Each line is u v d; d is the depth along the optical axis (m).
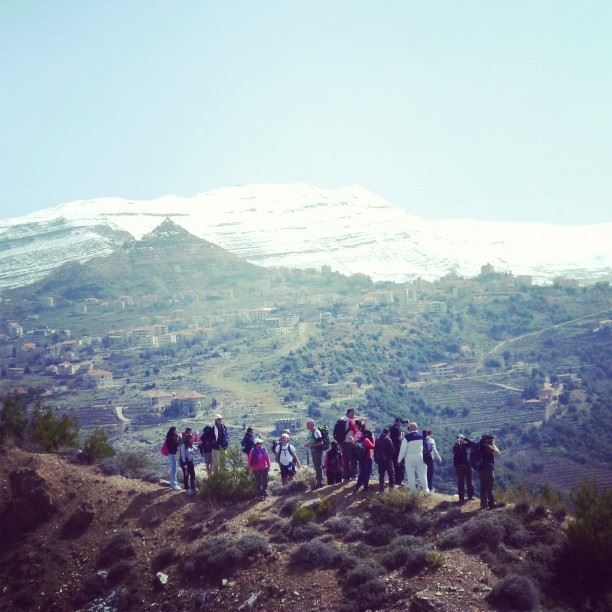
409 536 29.86
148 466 40.66
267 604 28.55
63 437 42.19
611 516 28.95
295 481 35.59
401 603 27.02
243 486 35.00
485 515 30.55
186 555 31.75
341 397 190.38
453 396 187.12
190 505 34.69
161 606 30.03
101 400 190.38
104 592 31.16
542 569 28.16
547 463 117.50
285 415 176.62
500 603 26.36
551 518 30.72
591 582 27.94
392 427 34.56
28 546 33.50
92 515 34.38
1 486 35.72
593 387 174.25
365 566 28.62
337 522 31.59
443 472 96.56
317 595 28.31
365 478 33.69
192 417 178.25
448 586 27.19
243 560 30.56
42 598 31.59
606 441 123.81
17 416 42.47
